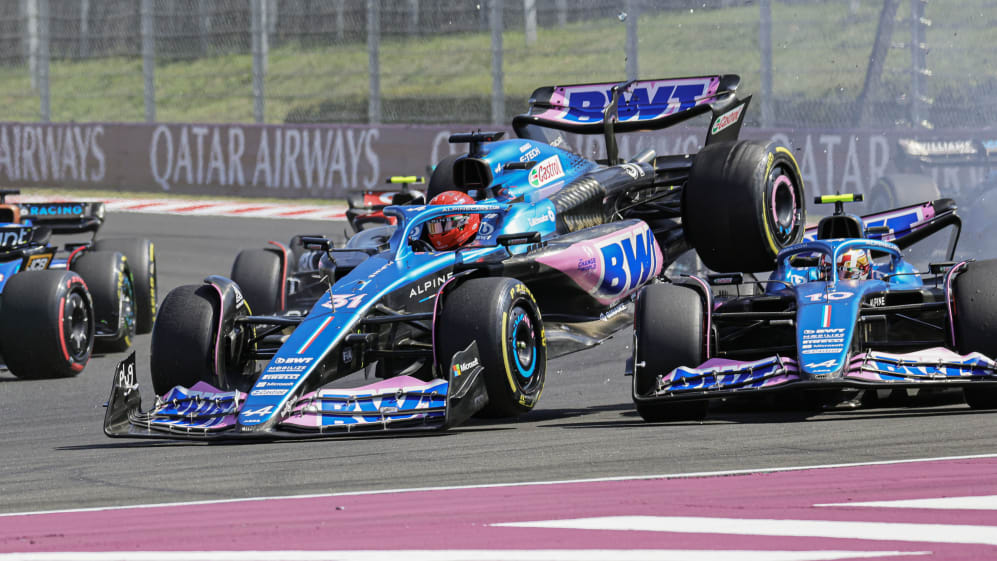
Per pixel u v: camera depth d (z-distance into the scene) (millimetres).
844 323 23453
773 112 73500
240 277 40375
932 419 22703
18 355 35656
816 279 27109
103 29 98438
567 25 90562
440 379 23453
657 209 33906
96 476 20594
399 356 24844
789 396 26312
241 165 86250
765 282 27391
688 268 41594
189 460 21766
